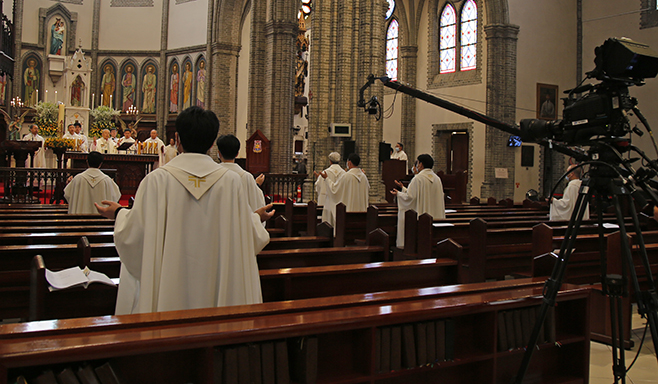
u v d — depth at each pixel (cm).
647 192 294
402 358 283
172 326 231
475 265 594
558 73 2212
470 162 2219
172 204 299
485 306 300
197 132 313
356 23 1666
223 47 2716
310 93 1711
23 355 185
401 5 2530
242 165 1809
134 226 295
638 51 268
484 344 312
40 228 586
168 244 296
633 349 506
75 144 1678
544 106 2180
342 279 429
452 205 1311
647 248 546
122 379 215
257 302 327
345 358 282
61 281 312
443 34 2427
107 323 225
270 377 240
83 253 369
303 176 1525
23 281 414
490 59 2111
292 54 1997
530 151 2162
